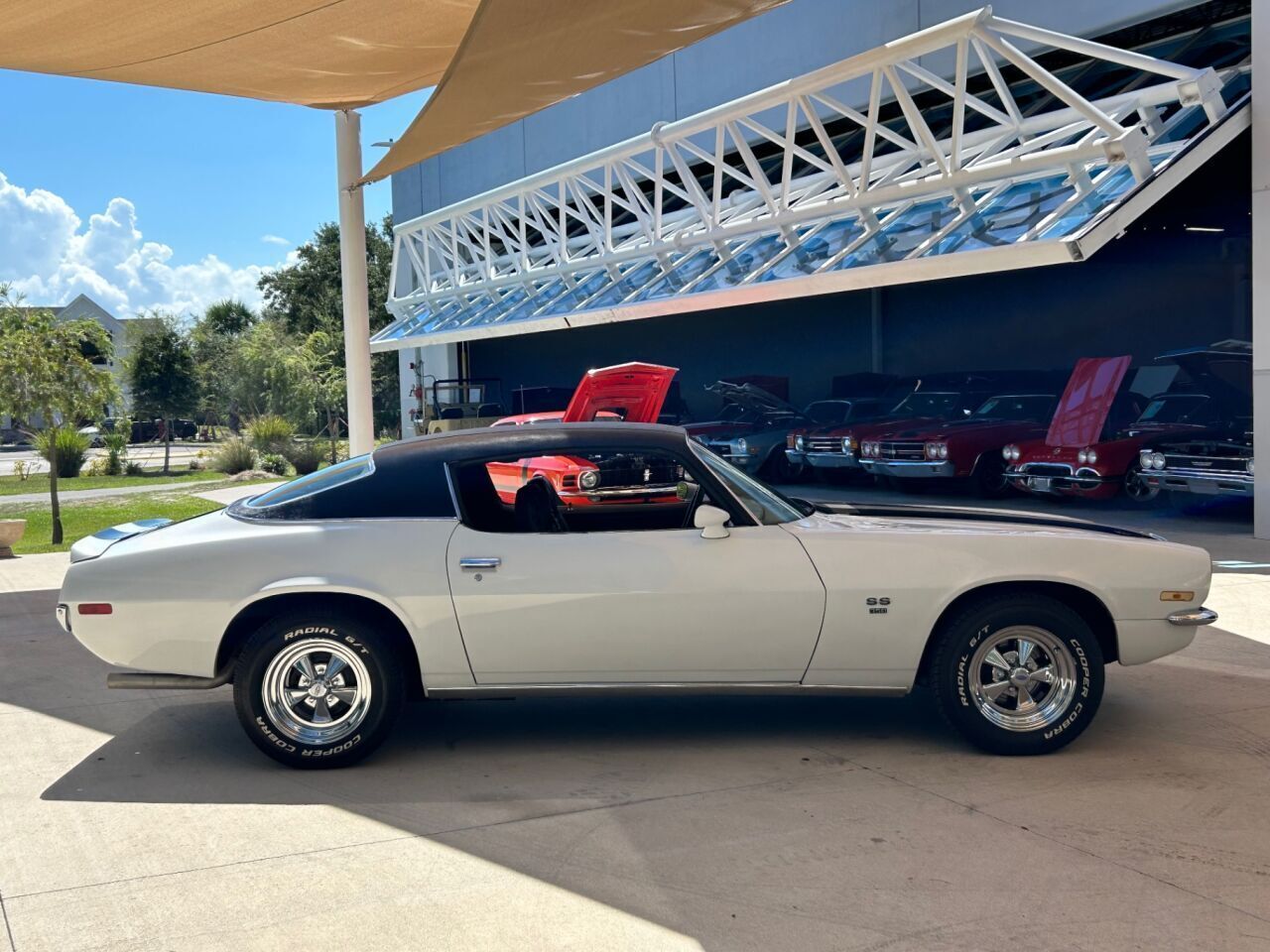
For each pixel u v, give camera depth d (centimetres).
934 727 520
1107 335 1886
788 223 1612
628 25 878
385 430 4997
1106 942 310
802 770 462
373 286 5509
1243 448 1183
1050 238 1107
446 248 2697
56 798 446
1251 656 646
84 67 1136
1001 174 1275
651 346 2848
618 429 512
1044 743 470
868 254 1367
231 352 4294
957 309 2128
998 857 369
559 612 467
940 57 1756
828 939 314
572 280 2152
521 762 482
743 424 1858
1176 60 1463
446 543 473
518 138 2897
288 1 954
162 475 3155
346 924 331
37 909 345
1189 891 342
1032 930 317
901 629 470
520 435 507
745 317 2573
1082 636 467
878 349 2261
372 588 466
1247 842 379
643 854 378
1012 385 1686
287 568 469
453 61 867
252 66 1151
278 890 356
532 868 369
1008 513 537
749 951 309
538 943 316
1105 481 1288
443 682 475
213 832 407
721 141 1686
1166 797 422
